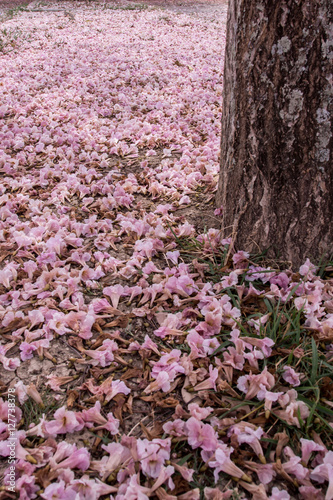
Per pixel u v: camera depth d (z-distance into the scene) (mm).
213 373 1738
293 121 2072
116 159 3980
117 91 5859
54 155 3930
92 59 7750
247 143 2266
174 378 1808
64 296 2314
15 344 2020
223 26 11641
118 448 1483
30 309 2225
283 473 1430
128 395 1775
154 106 5211
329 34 1869
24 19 11945
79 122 4715
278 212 2316
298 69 1969
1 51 8352
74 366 1911
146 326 2119
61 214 3088
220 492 1378
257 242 2465
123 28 10953
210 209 3113
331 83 1949
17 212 3141
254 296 2213
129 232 2803
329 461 1394
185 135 4473
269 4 1911
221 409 1650
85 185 3512
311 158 2121
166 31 10648
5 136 4328
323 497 1374
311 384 1684
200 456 1545
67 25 11250
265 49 2006
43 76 6539
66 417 1563
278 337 1947
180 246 2709
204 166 3633
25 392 1712
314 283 2178
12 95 5691
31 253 2654
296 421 1559
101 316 2145
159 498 1358
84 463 1462
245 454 1515
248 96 2156
